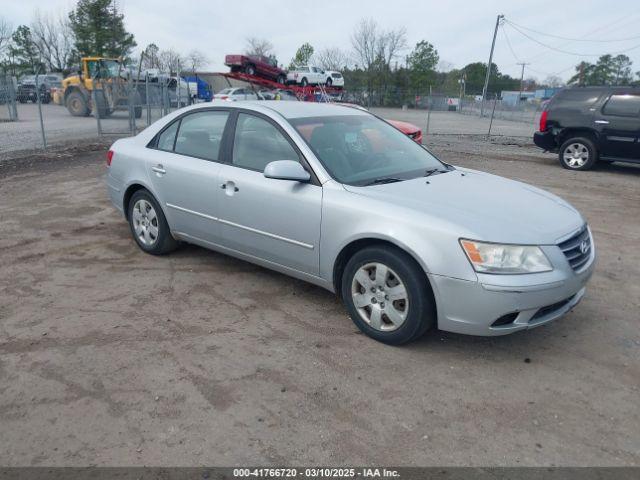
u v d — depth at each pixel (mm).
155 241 5328
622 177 10977
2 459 2617
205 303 4363
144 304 4332
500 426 2910
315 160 4016
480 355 3633
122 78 21406
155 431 2824
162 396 3119
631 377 3416
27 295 4484
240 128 4551
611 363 3578
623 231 6824
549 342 3842
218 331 3898
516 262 3277
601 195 9055
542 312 3480
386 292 3627
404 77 68000
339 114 4797
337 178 3938
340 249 3785
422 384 3281
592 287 4891
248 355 3578
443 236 3330
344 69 70500
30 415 2941
